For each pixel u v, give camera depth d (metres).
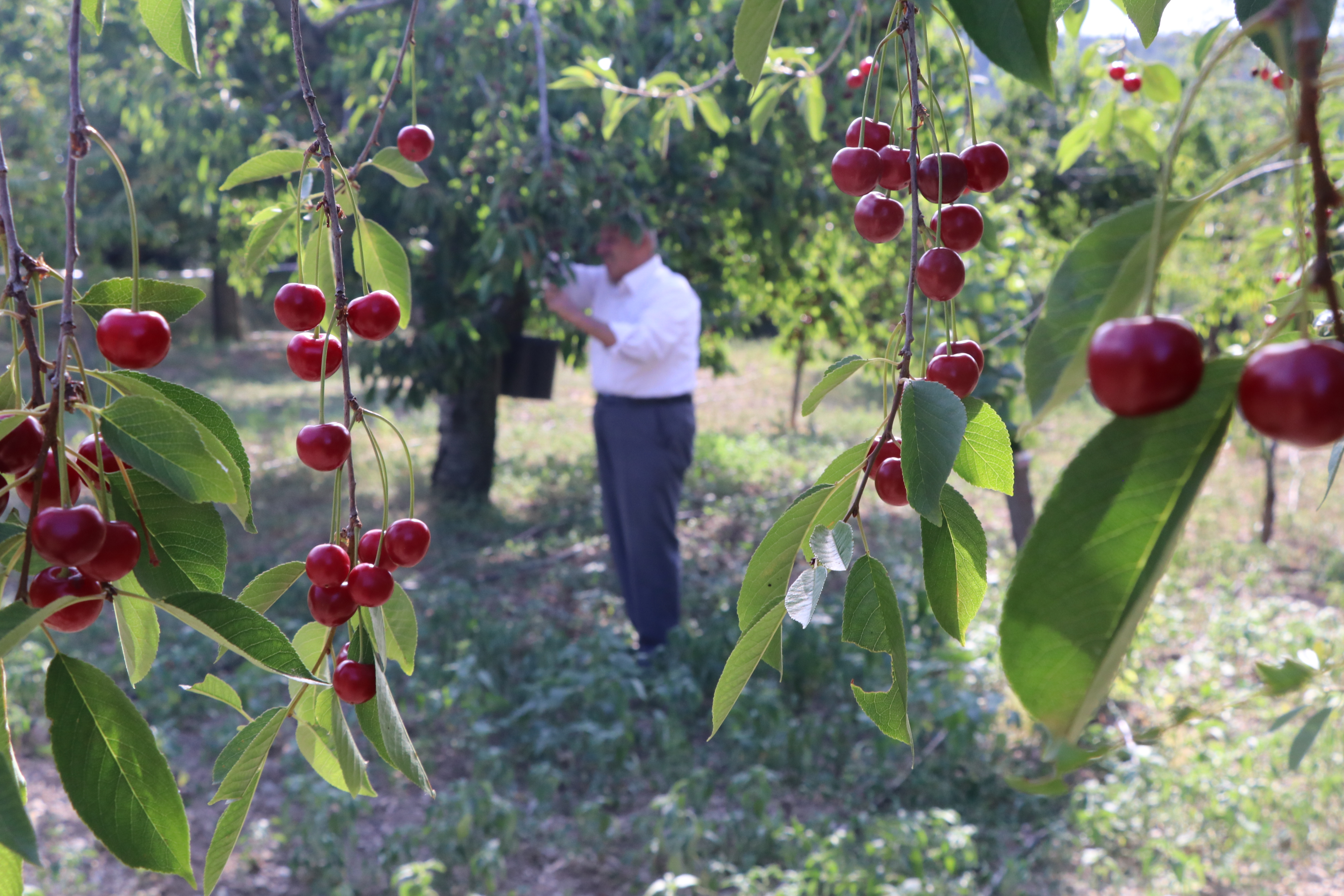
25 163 8.60
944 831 3.71
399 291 1.21
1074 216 9.85
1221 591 6.65
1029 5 0.52
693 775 3.96
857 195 0.92
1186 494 0.42
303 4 6.66
